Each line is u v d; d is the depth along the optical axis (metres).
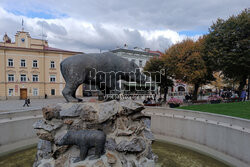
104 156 3.92
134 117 4.57
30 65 27.36
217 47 17.17
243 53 15.42
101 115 4.15
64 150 4.10
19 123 6.64
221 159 5.52
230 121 5.62
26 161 5.44
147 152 4.51
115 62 5.30
